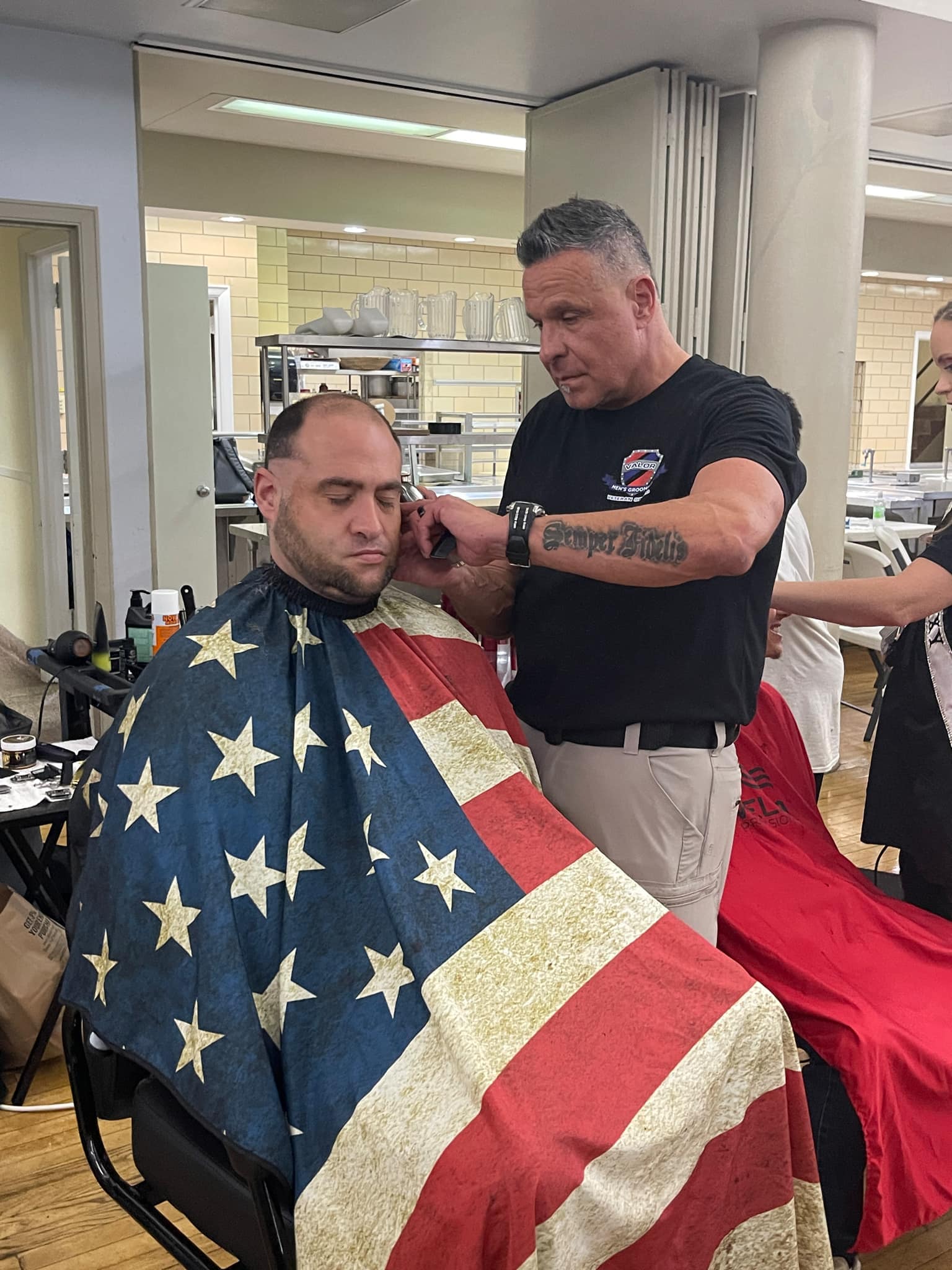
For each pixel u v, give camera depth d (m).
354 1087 1.32
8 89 3.84
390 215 7.42
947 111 5.25
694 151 4.55
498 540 1.57
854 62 3.91
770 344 4.14
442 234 7.82
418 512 1.68
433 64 4.37
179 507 5.07
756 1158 1.46
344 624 1.65
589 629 1.72
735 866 2.23
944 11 3.89
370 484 1.58
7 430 4.73
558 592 1.75
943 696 2.21
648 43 4.10
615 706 1.71
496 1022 1.37
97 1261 1.98
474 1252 1.20
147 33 3.93
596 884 1.53
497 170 7.67
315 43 4.10
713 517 1.43
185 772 1.46
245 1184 1.34
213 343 7.74
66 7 3.63
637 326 1.66
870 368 10.16
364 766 1.52
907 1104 1.79
